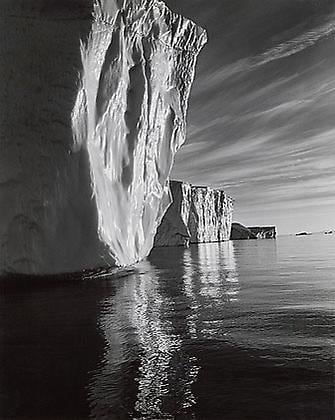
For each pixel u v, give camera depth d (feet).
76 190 33.04
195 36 56.75
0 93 32.99
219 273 43.47
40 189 31.91
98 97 37.17
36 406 10.36
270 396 10.52
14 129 32.58
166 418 9.52
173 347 15.12
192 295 27.73
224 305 23.50
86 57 33.83
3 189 31.94
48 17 33.42
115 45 38.37
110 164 40.24
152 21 46.80
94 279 35.47
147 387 11.33
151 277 39.42
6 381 12.07
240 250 102.37
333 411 9.64
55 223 32.35
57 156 32.32
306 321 18.70
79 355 14.39
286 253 83.71
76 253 33.37
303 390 10.82
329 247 107.65
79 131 33.22
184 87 58.95
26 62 33.32
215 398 10.50
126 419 9.57
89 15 33.55
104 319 20.34
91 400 10.60
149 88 48.14
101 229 34.73
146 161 50.62
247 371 12.32
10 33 33.68
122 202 42.60
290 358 13.42
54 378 12.20
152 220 55.72
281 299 25.00
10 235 31.53
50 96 32.68
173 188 133.69
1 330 18.29
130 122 44.19
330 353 13.83
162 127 54.39
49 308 23.43
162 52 50.72
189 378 11.92
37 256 31.86
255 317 19.89
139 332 17.53
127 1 39.34
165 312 21.89
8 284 31.81
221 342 15.56
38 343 16.03
